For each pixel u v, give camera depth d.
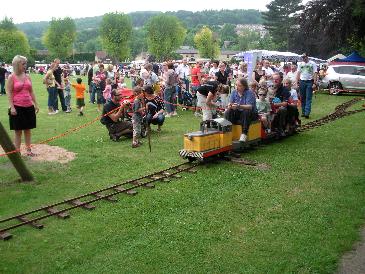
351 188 7.60
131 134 12.38
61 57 106.50
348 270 4.86
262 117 11.18
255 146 11.18
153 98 13.08
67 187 8.07
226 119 10.24
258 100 11.61
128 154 10.49
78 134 13.11
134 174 8.83
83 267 5.07
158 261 5.16
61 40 104.75
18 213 6.80
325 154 10.18
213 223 6.20
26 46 99.25
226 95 12.97
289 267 4.91
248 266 4.97
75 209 6.91
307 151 10.52
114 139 12.09
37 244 5.71
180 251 5.39
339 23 28.72
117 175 8.79
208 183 8.09
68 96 18.03
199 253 5.33
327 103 20.94
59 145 11.50
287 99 12.30
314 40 47.53
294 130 12.66
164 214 6.60
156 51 101.69
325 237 5.66
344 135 12.57
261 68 18.12
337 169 8.85
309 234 5.75
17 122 9.88
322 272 4.80
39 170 9.14
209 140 9.45
